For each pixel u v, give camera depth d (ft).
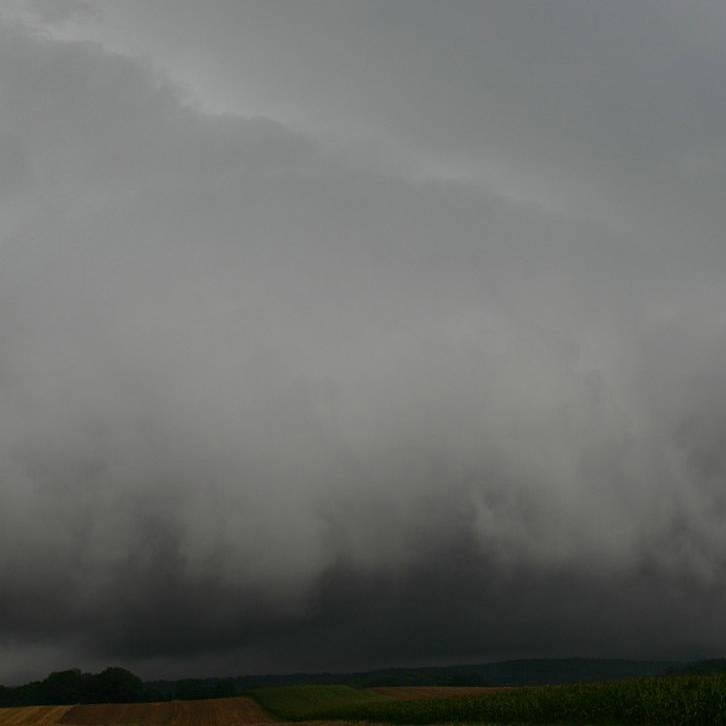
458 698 171.53
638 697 120.67
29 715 251.19
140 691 436.35
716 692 108.78
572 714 129.18
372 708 187.83
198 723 226.38
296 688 315.58
